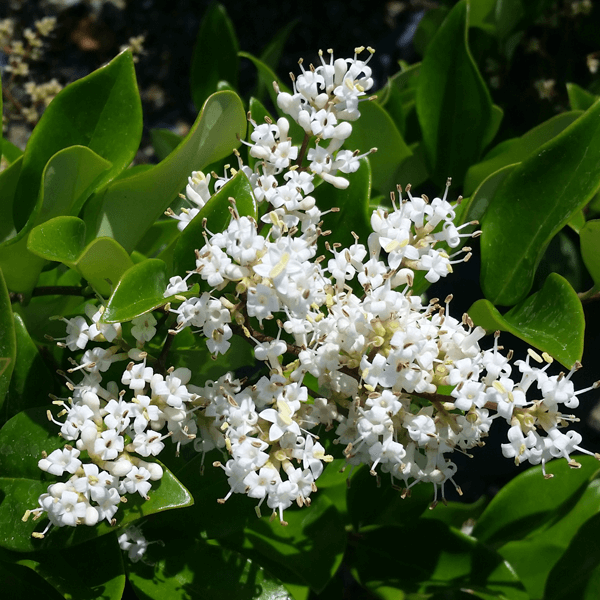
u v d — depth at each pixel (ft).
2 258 0.57
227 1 1.51
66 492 0.46
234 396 0.50
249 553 0.64
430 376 0.49
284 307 0.49
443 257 0.52
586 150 0.61
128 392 0.57
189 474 0.60
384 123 0.74
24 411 0.54
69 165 0.56
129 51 0.59
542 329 0.58
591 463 0.69
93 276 0.54
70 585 0.52
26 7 1.42
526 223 0.63
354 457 0.53
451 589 0.65
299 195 0.52
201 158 0.58
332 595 0.74
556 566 0.67
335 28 1.47
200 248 0.52
